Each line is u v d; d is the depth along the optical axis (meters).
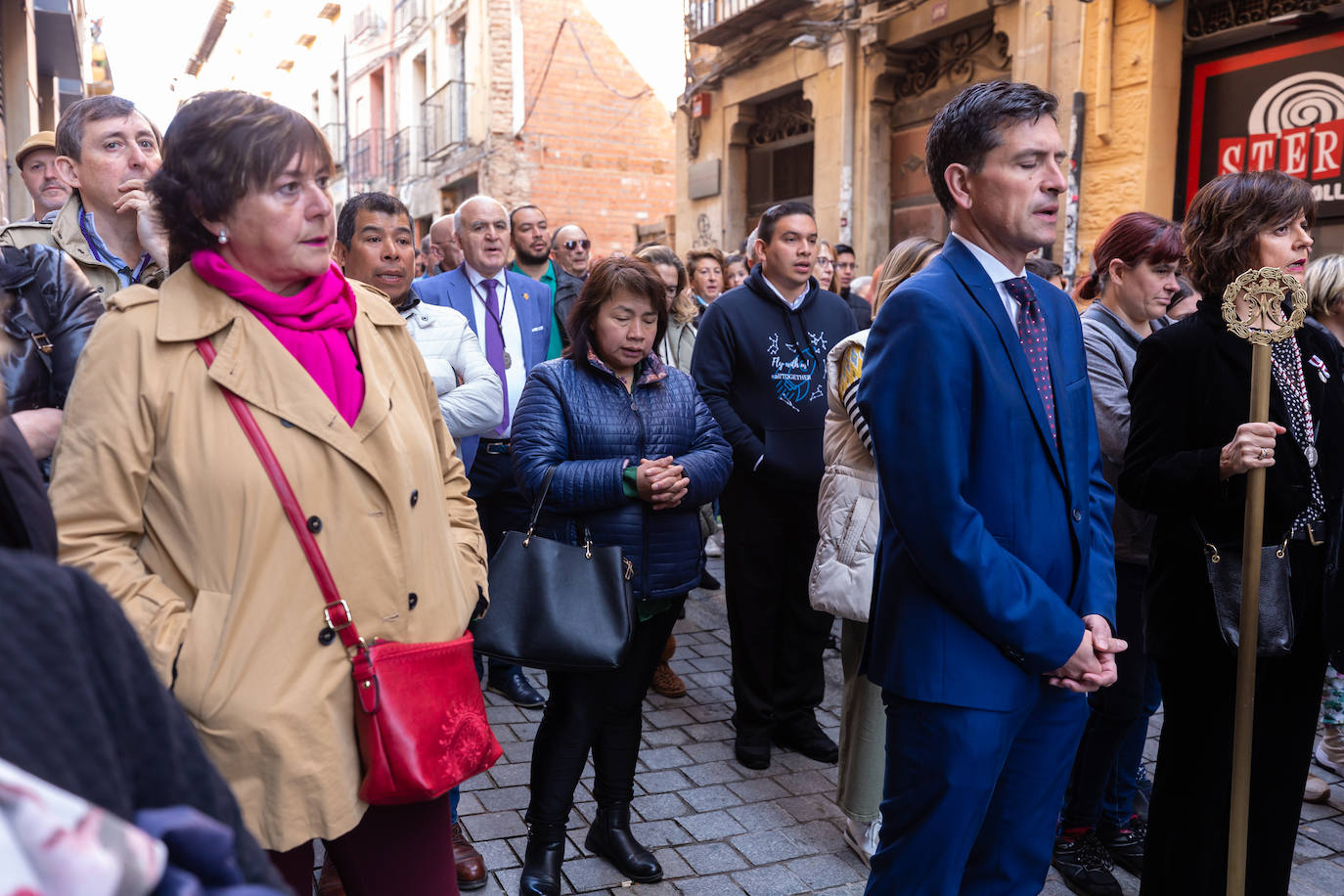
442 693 1.71
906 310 1.97
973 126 2.02
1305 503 2.35
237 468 1.59
